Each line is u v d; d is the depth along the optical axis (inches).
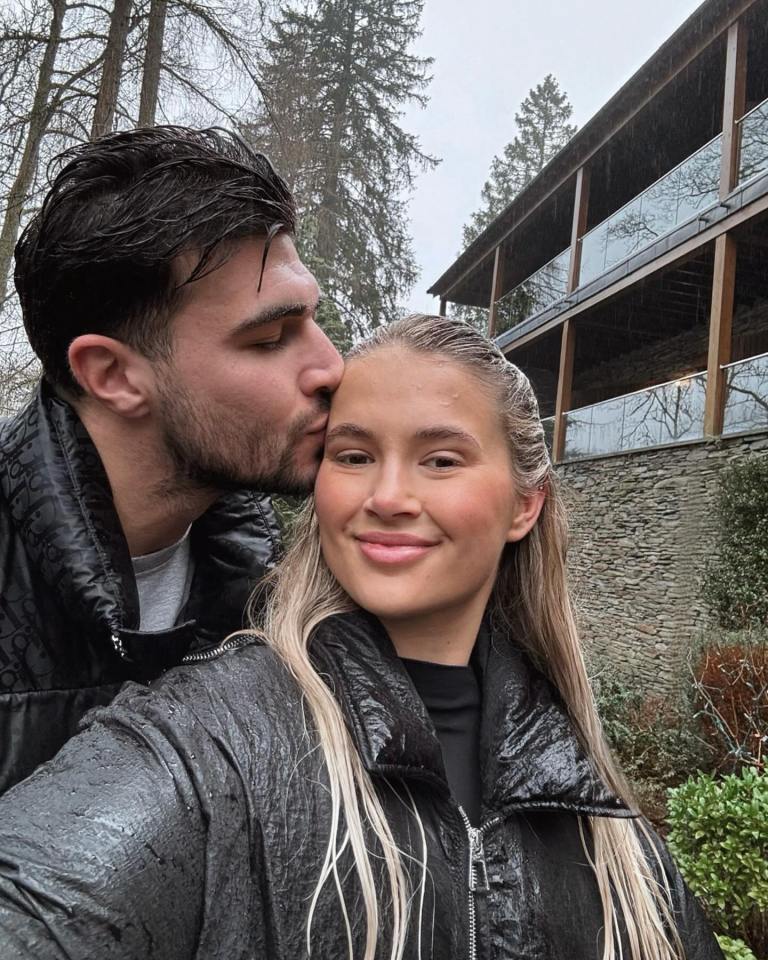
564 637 39.4
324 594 32.2
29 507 31.1
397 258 530.6
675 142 394.3
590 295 404.8
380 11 556.4
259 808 22.6
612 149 407.2
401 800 26.3
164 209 28.7
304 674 27.3
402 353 30.9
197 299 30.0
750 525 270.7
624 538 343.0
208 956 20.5
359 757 25.6
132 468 33.1
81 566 30.7
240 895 21.3
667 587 309.6
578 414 403.2
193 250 29.3
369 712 26.8
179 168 29.4
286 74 290.2
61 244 30.0
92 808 20.2
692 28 319.0
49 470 31.4
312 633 30.0
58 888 18.5
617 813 30.3
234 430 31.5
